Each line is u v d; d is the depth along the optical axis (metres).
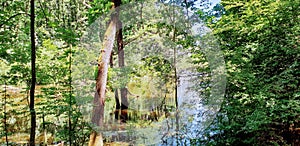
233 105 3.83
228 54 4.12
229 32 4.49
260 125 3.55
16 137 4.17
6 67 4.27
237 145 3.79
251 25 4.15
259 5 4.09
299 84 3.59
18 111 4.16
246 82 3.74
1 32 4.07
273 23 3.97
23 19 4.54
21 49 4.11
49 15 4.45
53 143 4.09
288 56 3.74
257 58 4.01
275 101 3.39
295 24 3.80
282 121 3.51
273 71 3.87
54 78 4.03
